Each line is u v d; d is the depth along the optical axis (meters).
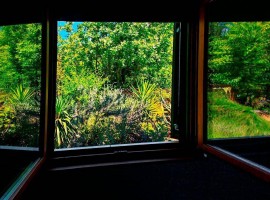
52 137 2.30
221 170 2.32
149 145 2.60
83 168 2.28
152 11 2.40
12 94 2.40
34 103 2.47
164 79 3.73
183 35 2.70
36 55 2.48
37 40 2.47
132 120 3.40
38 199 1.79
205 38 2.63
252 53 3.17
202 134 2.69
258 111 3.25
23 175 1.81
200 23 2.59
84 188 1.97
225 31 3.09
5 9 1.99
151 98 3.53
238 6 2.70
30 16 2.09
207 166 2.42
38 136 2.24
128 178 2.16
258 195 1.83
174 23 2.82
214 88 3.02
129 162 2.44
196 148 2.69
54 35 2.23
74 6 2.23
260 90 3.22
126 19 2.36
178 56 2.81
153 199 1.80
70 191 1.92
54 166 2.29
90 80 3.52
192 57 2.67
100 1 2.27
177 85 2.87
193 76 2.69
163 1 2.43
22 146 2.29
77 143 3.18
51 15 2.19
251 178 2.13
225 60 3.12
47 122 2.24
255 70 3.21
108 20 2.33
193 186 2.00
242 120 3.16
